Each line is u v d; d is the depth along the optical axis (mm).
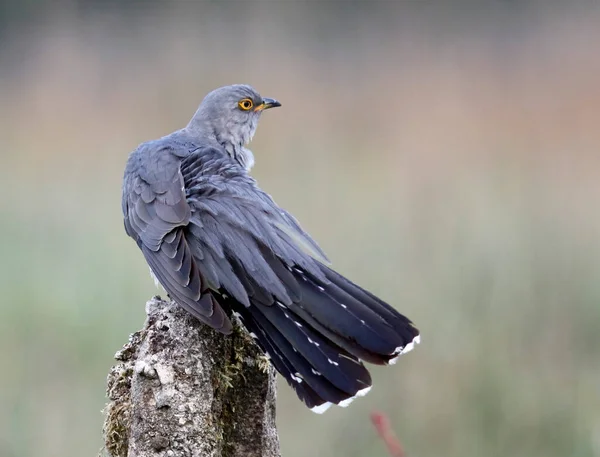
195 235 7277
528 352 11758
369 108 23172
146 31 28156
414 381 10984
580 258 13148
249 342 6703
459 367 11047
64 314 12516
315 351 6480
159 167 7953
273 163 18859
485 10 29547
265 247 7051
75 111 23328
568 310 12258
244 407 6586
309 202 16219
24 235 15367
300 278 6848
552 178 17891
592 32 28609
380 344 6488
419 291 12430
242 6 29031
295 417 10805
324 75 25859
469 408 10672
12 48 27922
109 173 19109
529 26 29359
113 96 24016
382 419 6887
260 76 25188
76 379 11656
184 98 23500
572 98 23797
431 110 23141
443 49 28156
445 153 20000
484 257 13117
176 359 6246
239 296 6863
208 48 26859
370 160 19094
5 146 20984
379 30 28969
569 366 11508
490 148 20500
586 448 10250
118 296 12961
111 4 28781
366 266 13141
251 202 7352
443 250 13516
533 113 22828
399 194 16625
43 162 19922
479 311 11969
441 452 10383
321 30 28672
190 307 6547
